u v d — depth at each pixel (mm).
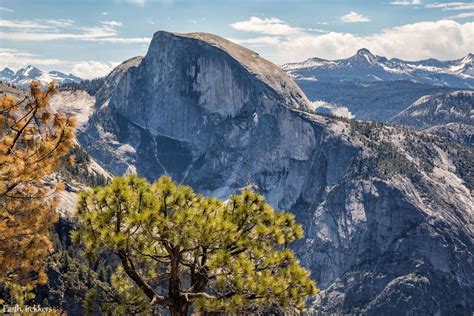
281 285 26469
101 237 24375
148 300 27578
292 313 27125
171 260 27094
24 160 23891
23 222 24625
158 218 24688
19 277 25875
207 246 26656
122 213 25375
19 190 24938
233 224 26641
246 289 26281
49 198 25609
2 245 24578
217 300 26172
